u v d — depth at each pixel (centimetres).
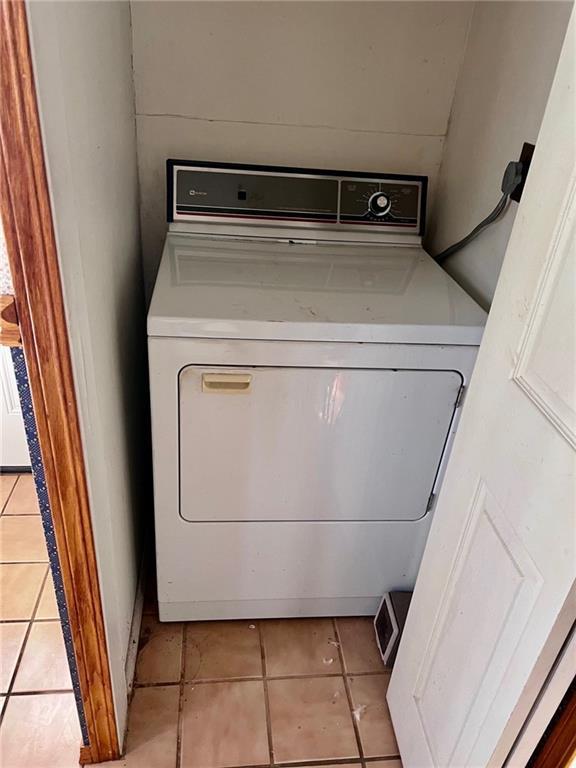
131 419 144
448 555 106
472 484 97
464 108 154
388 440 131
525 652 80
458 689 101
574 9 72
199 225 157
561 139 74
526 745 88
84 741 123
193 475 130
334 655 154
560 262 74
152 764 127
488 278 141
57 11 70
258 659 151
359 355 119
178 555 143
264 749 132
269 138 162
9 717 133
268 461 130
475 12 149
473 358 123
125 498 135
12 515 190
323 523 142
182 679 145
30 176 65
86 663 110
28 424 85
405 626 130
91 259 93
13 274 71
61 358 77
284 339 115
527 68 124
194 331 113
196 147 161
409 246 167
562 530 72
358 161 168
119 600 125
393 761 132
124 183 135
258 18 146
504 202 130
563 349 73
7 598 161
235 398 121
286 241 161
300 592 155
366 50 152
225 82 153
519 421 82
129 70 143
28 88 61
